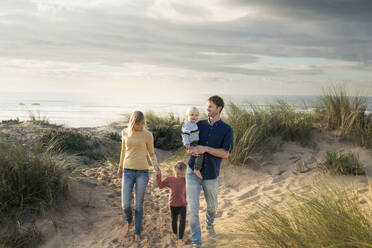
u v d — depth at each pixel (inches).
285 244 111.6
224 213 181.6
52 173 184.1
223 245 134.4
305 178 217.3
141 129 151.9
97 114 1827.0
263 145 277.1
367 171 212.8
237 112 301.3
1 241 137.6
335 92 314.0
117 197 207.0
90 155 339.6
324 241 101.6
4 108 2541.8
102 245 144.3
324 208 118.0
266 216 140.3
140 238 148.9
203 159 131.7
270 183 221.8
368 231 102.3
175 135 456.1
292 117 313.4
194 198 132.3
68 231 156.5
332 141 283.7
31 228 151.5
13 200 160.6
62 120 1339.8
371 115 289.7
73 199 184.5
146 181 151.5
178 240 142.9
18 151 184.7
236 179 240.8
